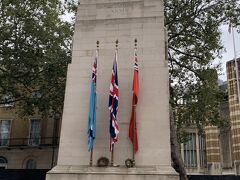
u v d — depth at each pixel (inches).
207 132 2065.7
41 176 1064.8
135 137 529.3
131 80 576.4
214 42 1084.5
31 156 1600.6
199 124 1101.1
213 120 1070.4
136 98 537.3
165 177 491.5
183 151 2074.3
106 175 506.3
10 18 1018.7
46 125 1630.2
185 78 1121.4
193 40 1106.7
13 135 1656.0
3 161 1627.7
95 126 548.4
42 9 1045.2
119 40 608.1
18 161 1605.6
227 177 994.7
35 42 1032.2
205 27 1094.4
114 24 621.3
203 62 1094.4
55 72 1027.3
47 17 1043.9
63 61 1016.9
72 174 516.1
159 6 621.9
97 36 619.2
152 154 524.1
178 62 1116.5
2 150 1633.9
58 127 1611.7
